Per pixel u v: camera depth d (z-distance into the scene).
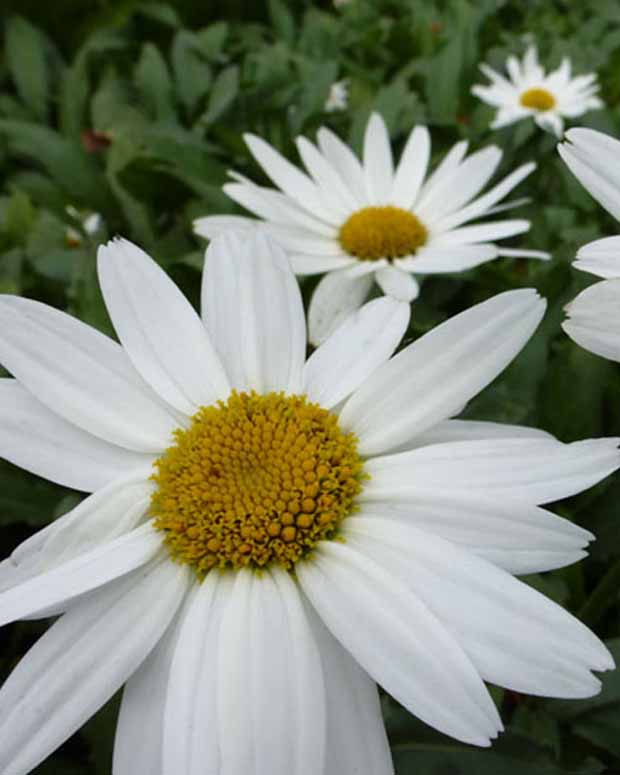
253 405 0.23
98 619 0.21
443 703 0.20
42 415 0.23
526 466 0.22
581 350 0.28
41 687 0.21
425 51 0.50
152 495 0.23
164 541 0.22
